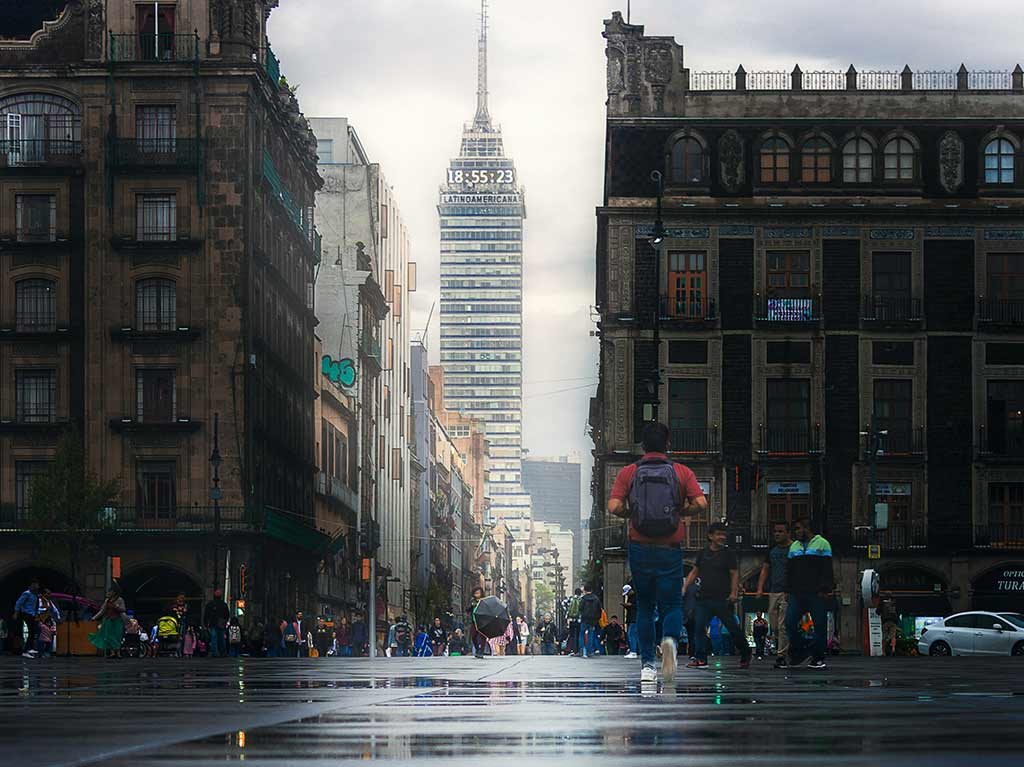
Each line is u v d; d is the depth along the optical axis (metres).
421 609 160.38
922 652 69.88
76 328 80.88
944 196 86.88
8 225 81.81
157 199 82.06
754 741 8.46
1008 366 86.12
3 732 9.29
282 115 91.38
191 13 82.56
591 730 9.36
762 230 86.56
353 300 119.69
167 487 80.25
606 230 88.19
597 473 113.94
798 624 27.92
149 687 17.55
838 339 86.12
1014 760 7.23
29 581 81.44
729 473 85.25
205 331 81.00
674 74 87.50
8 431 80.38
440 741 8.61
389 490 144.75
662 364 86.06
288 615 89.44
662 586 16.08
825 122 86.88
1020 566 84.56
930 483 85.31
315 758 7.59
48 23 82.38
